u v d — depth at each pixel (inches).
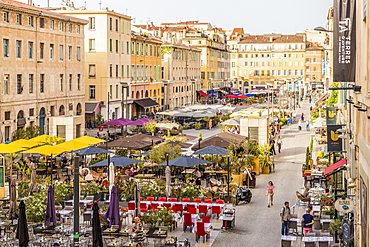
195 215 975.0
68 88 2484.0
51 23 2309.3
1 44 1887.3
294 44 6983.3
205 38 5669.3
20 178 1424.7
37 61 2167.8
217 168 1464.1
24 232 805.2
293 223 911.0
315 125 2220.7
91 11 2957.7
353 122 849.5
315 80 6968.5
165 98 4050.2
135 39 3462.1
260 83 7116.1
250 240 906.7
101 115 2746.1
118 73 3154.5
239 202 1184.8
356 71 742.5
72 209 1021.8
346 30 744.3
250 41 7130.9
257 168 1528.1
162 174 1456.7
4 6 1886.1
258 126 1694.1
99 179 1309.1
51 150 1279.5
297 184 1386.6
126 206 1125.7
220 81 6392.7
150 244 866.1
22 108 2042.3
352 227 762.8
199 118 3048.7
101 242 771.4
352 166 761.6
